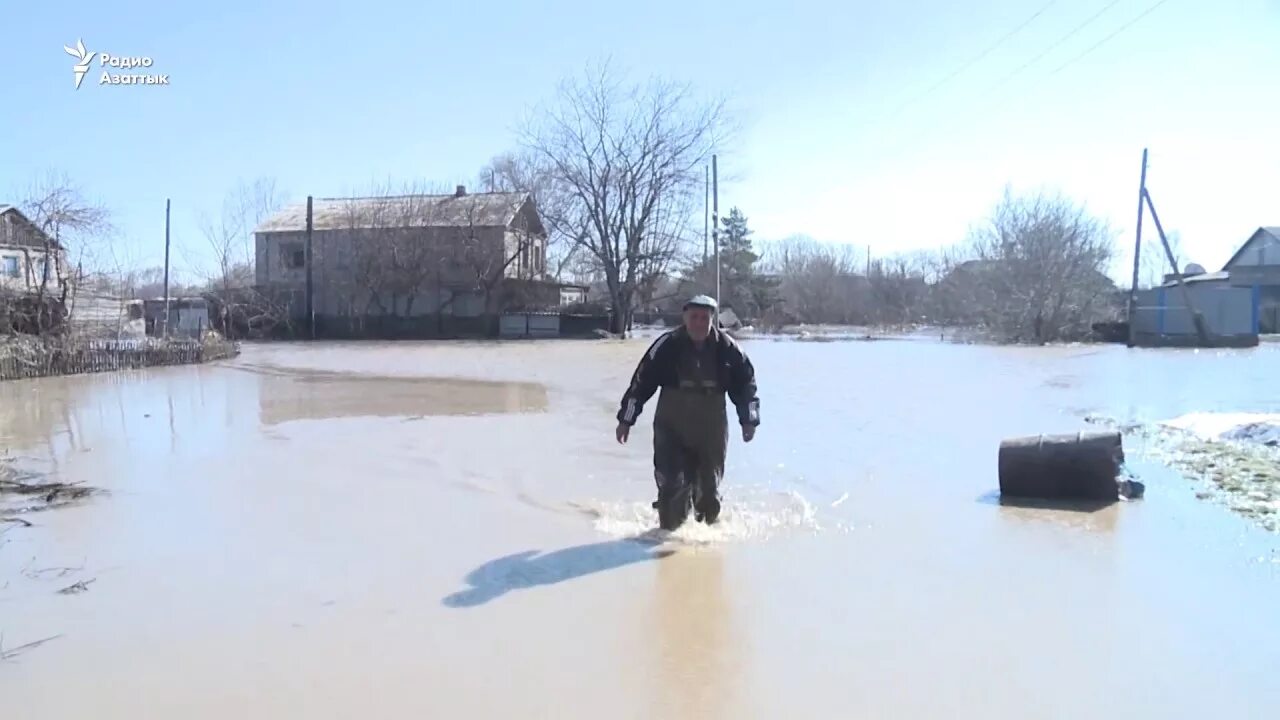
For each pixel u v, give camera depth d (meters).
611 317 49.66
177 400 15.27
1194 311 36.59
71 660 3.99
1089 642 4.14
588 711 3.51
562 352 32.06
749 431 6.16
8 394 16.53
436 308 52.41
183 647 4.13
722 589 4.93
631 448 9.75
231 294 47.81
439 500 7.18
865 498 7.12
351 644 4.17
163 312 46.69
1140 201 37.94
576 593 4.88
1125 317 42.56
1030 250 41.03
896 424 11.43
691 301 6.05
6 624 4.43
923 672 3.84
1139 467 8.32
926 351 31.94
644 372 6.17
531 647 4.13
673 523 6.11
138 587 4.99
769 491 7.39
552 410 13.40
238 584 5.04
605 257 48.72
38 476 8.24
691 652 4.07
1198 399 14.73
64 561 5.50
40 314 24.06
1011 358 27.33
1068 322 40.34
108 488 7.68
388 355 30.61
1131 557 5.44
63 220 25.59
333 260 51.53
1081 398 14.78
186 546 5.82
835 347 35.47
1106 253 41.38
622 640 4.21
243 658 4.01
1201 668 3.85
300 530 6.22
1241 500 6.82
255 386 18.11
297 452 9.55
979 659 3.97
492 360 27.05
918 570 5.23
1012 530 6.11
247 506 6.98
